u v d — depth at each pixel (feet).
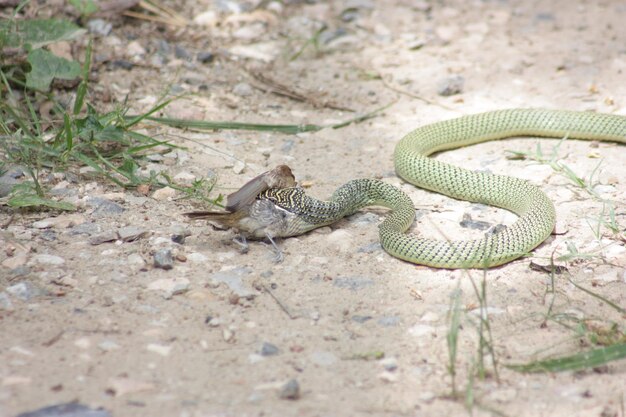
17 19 66.08
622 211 50.39
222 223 44.80
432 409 32.78
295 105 67.26
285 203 46.21
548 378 35.12
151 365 34.78
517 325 39.06
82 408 31.37
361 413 32.12
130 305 39.47
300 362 35.58
